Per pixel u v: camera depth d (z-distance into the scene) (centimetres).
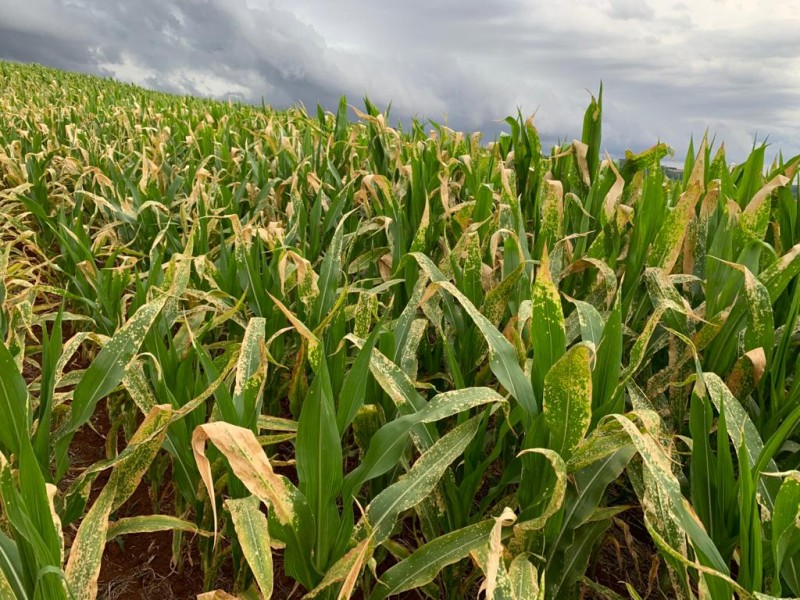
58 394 138
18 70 1354
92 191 360
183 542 154
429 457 110
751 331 131
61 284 271
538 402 110
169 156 440
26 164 373
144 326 122
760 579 85
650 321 113
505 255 160
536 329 106
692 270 179
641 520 161
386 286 169
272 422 134
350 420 109
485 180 262
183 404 132
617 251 183
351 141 348
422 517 124
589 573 139
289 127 483
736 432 106
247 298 193
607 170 225
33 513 85
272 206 303
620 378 125
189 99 985
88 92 1004
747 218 165
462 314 162
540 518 96
